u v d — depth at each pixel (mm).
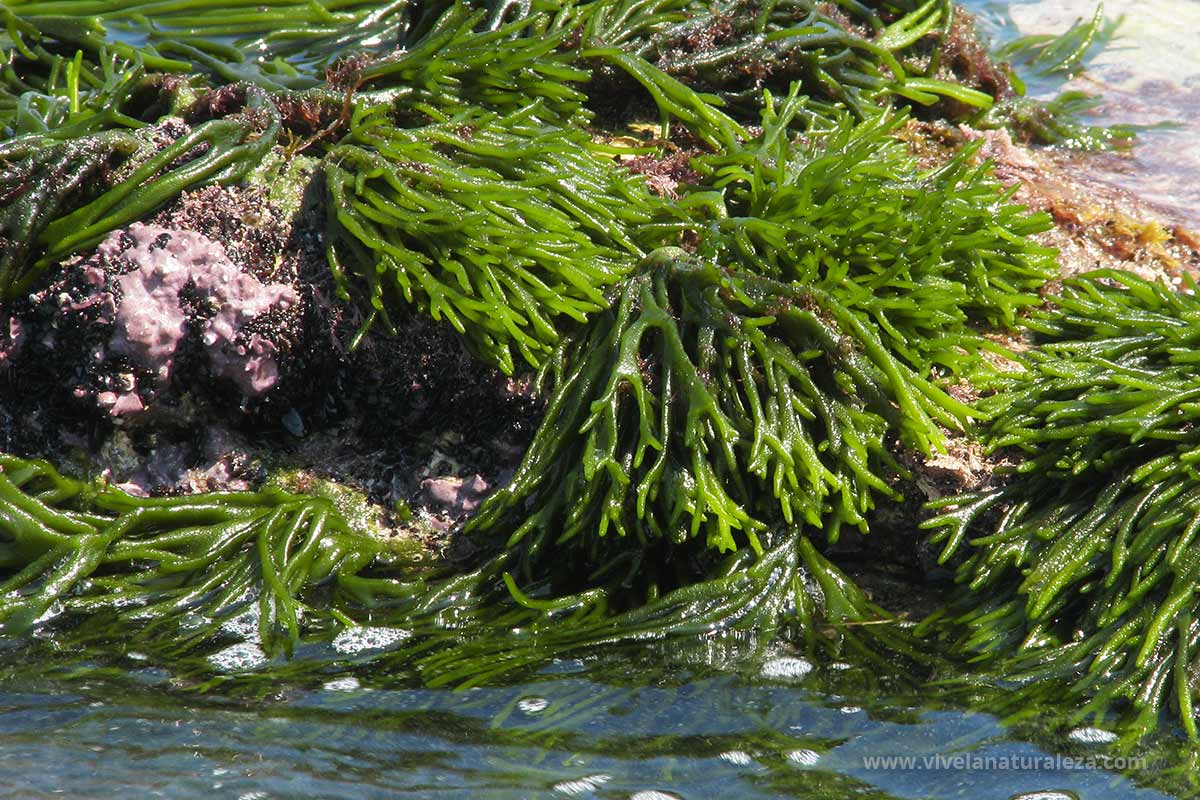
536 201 11906
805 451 10609
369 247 11711
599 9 14586
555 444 11219
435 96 13305
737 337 11016
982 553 10805
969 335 11602
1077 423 10773
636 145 14102
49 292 11633
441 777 8531
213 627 10281
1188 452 10117
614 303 11555
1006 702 9453
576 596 10758
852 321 10930
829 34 15195
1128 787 8594
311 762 8625
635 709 9406
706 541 10977
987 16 20203
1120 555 9883
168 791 8250
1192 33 19531
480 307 11094
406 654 10078
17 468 11508
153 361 11625
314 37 17188
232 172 12234
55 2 16891
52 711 9102
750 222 11531
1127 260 13922
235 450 12102
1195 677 9281
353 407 12133
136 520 11078
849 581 10914
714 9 15383
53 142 12070
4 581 10734
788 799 8445
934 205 11711
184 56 15711
